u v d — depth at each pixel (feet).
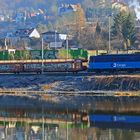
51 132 388.98
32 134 384.68
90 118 445.37
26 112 498.28
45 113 486.79
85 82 649.61
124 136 359.25
